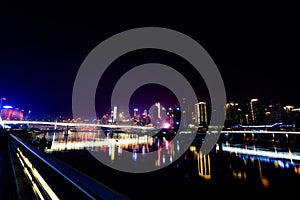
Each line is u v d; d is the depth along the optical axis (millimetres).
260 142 95938
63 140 121250
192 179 40094
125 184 35188
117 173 43406
